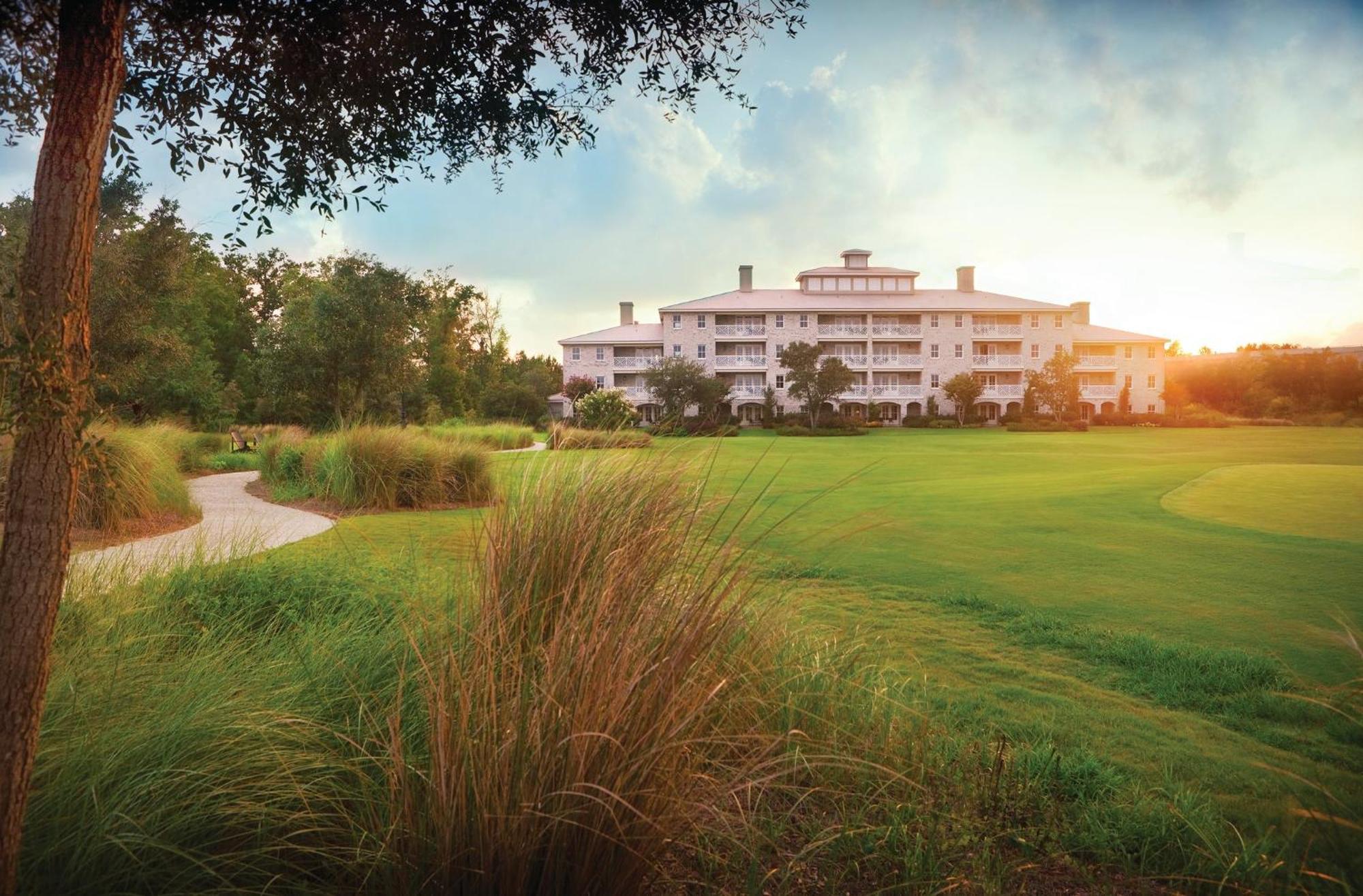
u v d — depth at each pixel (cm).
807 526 1055
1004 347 7181
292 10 220
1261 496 1468
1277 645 539
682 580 243
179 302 2255
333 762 210
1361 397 6381
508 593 248
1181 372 7500
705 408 5275
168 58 233
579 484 294
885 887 206
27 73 204
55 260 145
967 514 1234
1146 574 780
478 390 5425
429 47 239
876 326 7088
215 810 187
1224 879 206
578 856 173
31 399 139
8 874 145
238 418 4019
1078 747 348
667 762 184
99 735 202
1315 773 322
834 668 327
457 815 174
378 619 319
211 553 518
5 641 143
